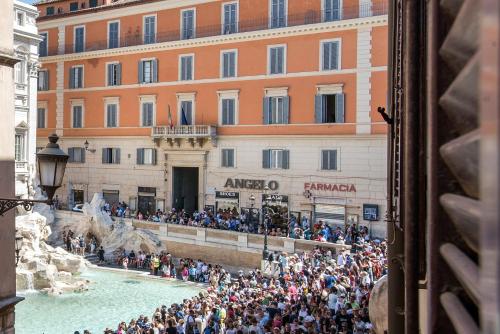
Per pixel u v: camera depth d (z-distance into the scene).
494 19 0.87
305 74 40.50
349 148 38.78
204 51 45.09
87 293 31.88
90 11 51.25
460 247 1.89
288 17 41.59
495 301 0.82
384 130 37.47
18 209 37.84
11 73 10.09
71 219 43.59
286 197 41.09
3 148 9.88
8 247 9.98
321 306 17.94
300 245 34.12
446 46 1.71
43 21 54.25
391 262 4.96
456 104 1.57
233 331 16.67
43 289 31.70
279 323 16.81
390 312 4.91
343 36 39.00
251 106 42.84
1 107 9.87
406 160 3.13
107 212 43.91
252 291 23.47
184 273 35.84
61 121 52.91
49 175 8.38
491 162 0.85
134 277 36.28
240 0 43.78
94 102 51.09
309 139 40.28
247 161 43.00
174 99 46.66
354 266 23.92
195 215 41.78
